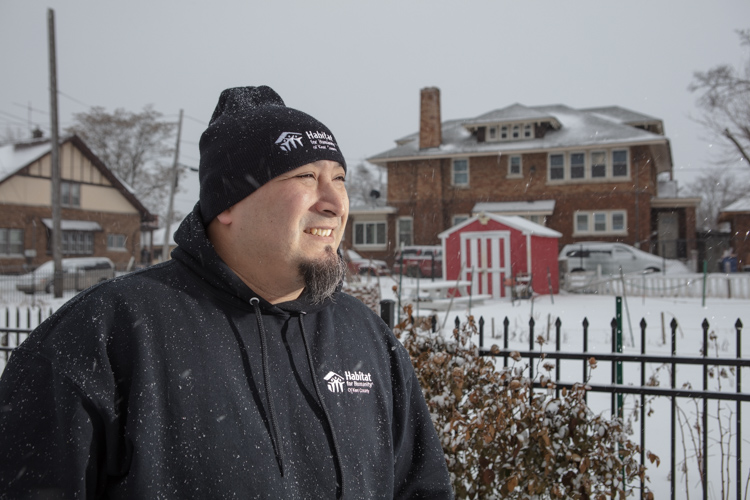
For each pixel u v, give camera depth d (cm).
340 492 142
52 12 2009
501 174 3108
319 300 155
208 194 153
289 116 154
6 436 120
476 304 1555
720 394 306
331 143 158
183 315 138
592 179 2934
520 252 1862
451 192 3181
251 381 140
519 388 309
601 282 1931
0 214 3084
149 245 4062
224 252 157
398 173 3312
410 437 180
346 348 164
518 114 3142
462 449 304
